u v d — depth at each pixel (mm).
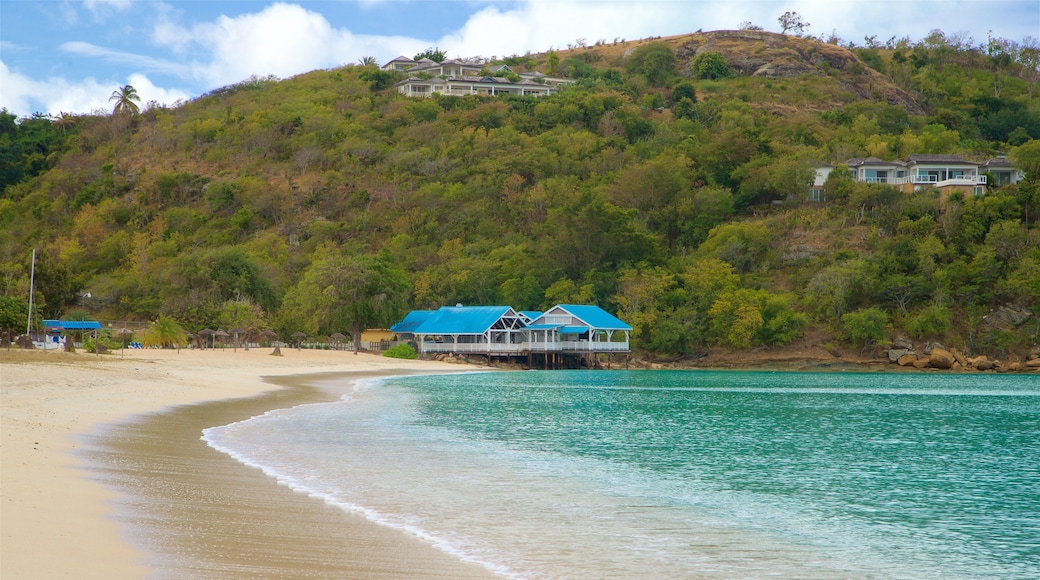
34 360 48750
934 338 98938
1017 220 103125
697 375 86875
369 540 14070
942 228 105938
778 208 125250
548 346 93250
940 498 21359
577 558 13883
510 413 40844
